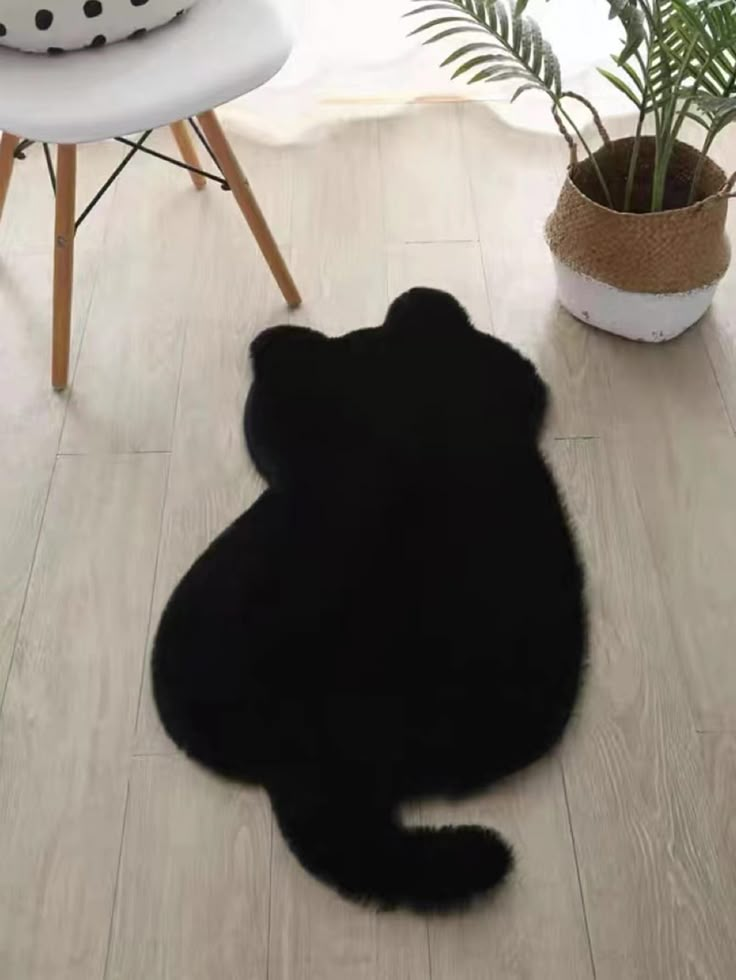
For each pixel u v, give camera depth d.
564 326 1.78
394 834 1.24
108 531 1.53
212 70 1.44
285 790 1.28
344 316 1.81
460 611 1.42
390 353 1.73
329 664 1.37
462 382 1.69
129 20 1.44
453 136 2.13
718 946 1.17
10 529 1.54
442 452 1.60
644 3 1.45
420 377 1.70
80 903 1.22
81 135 1.38
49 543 1.52
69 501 1.57
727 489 1.57
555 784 1.29
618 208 1.72
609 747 1.32
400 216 1.98
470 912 1.20
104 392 1.70
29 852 1.25
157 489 1.58
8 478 1.60
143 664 1.40
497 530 1.51
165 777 1.30
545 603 1.43
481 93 2.20
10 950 1.19
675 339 1.76
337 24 2.13
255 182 2.04
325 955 1.18
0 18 1.39
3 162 1.68
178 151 2.09
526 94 2.19
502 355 1.73
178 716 1.34
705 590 1.46
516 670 1.37
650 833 1.25
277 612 1.42
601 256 1.65
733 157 2.05
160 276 1.87
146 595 1.46
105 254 1.91
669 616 1.43
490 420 1.64
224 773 1.30
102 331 1.79
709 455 1.61
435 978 1.16
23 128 1.38
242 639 1.40
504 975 1.16
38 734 1.34
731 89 1.60
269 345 1.73
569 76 2.18
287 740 1.31
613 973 1.16
